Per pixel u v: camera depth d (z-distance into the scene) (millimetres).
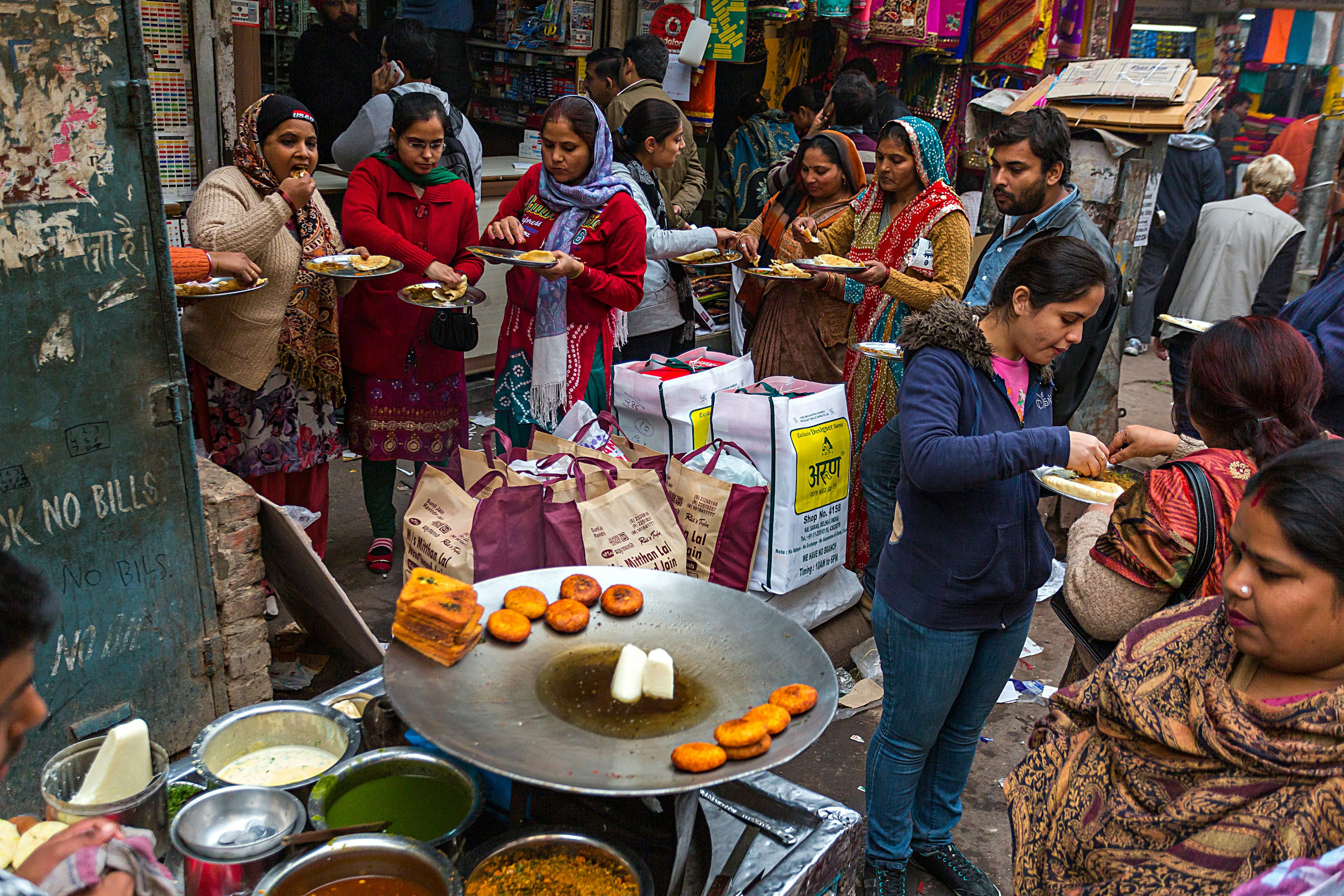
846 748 3357
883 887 2590
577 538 2727
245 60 4449
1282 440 1914
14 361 2236
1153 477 1997
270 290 3385
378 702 1865
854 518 4219
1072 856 1314
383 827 1549
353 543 4461
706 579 3158
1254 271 7141
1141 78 5070
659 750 1584
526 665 1813
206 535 2691
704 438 3500
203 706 2789
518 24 6449
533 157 6066
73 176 2240
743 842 1766
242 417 3545
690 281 5078
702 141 6605
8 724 1079
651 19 5945
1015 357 2324
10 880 983
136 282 2395
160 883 1193
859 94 5344
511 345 3965
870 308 4188
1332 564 1084
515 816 1679
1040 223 3688
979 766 3305
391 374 3830
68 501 2393
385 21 7004
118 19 2238
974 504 2213
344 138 4832
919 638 2318
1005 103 5559
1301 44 10922
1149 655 1328
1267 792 1158
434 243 3834
